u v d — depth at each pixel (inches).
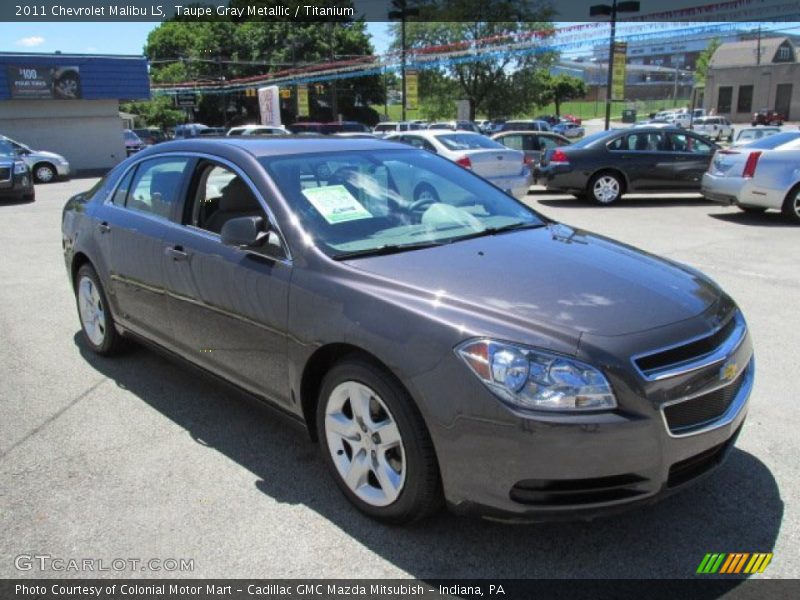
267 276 129.2
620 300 110.0
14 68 1099.9
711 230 399.2
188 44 2469.2
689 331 105.3
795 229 396.8
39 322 240.8
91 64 1162.0
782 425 150.1
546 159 562.3
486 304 106.9
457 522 117.6
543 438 95.3
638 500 99.9
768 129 906.1
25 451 145.8
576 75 4156.0
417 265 121.6
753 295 253.3
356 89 2399.1
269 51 2281.0
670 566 106.2
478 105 1918.1
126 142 1518.2
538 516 98.9
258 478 133.8
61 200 676.7
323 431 123.4
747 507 120.4
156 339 168.9
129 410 165.3
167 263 155.6
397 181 154.0
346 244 129.7
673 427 100.3
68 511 123.4
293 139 165.2
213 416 161.6
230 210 147.0
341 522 118.7
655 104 3543.3
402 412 106.6
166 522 119.6
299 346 122.6
